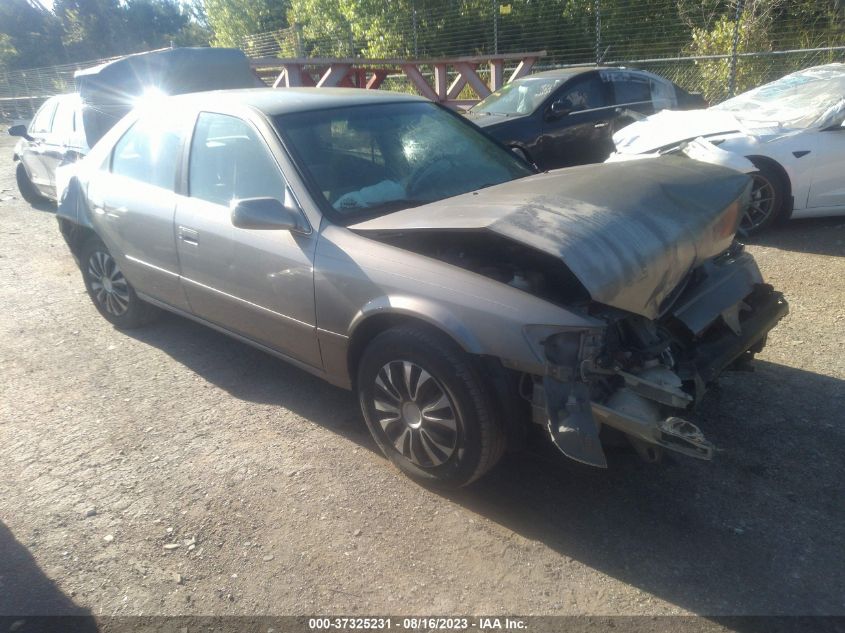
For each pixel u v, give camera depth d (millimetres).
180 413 4223
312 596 2766
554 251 2689
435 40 17797
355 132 4113
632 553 2914
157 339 5398
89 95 8555
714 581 2744
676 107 10281
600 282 2689
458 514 3203
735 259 3840
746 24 13438
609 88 9375
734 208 3529
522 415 3016
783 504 3168
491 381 2969
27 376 4824
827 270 6039
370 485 3436
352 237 3457
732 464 3471
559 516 3166
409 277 3184
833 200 6891
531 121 8531
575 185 3352
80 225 5422
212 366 4879
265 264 3799
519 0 16281
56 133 9844
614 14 15219
